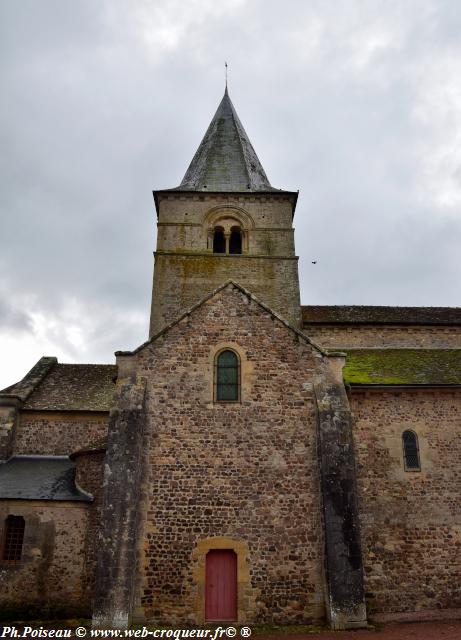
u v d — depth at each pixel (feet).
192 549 45.75
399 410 54.75
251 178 88.07
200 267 77.20
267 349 52.44
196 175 90.12
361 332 73.26
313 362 52.01
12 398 69.31
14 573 52.16
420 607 48.03
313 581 45.32
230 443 49.11
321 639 39.58
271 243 80.12
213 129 98.68
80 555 52.70
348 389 54.60
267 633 41.50
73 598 51.13
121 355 51.26
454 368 60.90
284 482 48.08
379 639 39.45
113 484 46.06
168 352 51.83
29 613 50.62
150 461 48.08
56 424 70.03
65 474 61.46
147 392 50.31
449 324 73.26
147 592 44.37
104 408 70.28
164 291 75.25
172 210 81.41
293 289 76.69
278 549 46.09
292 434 49.62
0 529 53.67
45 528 53.62
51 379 78.33
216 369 51.85
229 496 47.42
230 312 53.83
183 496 47.21
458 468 52.95
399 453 53.06
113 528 44.73
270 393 50.93
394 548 49.80
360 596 43.68
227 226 81.51
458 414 55.01
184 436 49.08
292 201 83.25
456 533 50.65
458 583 49.11
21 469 63.21
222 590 45.29
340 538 45.16
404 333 73.56
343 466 47.47
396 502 51.37
